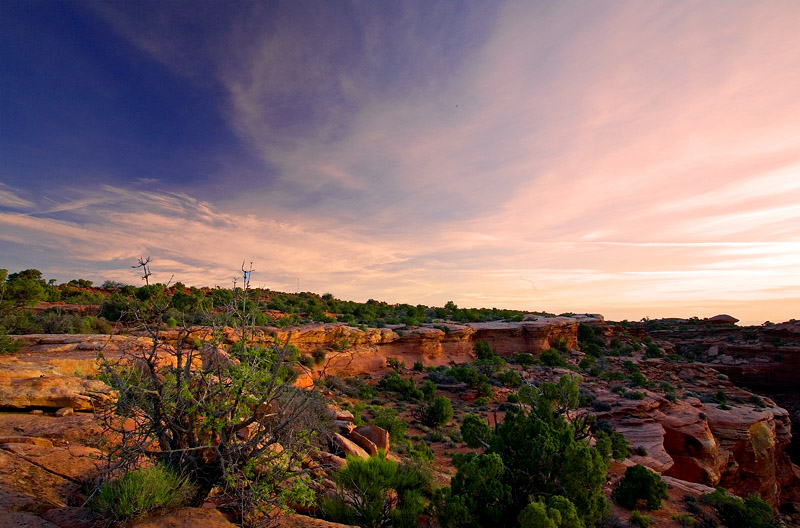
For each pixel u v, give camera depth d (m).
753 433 45.62
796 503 48.22
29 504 4.67
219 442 5.23
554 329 84.38
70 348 16.72
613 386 52.44
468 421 13.93
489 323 82.75
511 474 10.87
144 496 4.57
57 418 8.62
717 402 55.47
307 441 5.52
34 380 10.51
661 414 42.59
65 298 52.06
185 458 5.23
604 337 99.75
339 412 16.97
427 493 11.09
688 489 26.56
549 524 7.99
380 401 40.31
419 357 64.12
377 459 9.24
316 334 49.50
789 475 51.28
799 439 65.88
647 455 34.38
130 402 5.12
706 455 39.44
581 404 42.38
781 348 84.00
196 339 5.48
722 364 89.06
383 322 73.19
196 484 5.28
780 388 81.88
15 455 6.06
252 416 5.32
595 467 10.52
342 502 7.87
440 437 29.14
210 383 5.42
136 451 4.91
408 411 38.16
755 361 87.00
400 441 24.06
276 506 5.14
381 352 60.03
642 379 56.50
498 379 56.16
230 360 5.46
